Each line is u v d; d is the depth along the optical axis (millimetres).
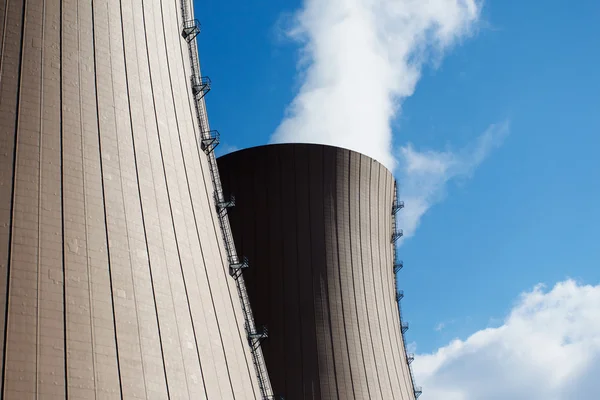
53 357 18125
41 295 18625
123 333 19859
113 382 18969
